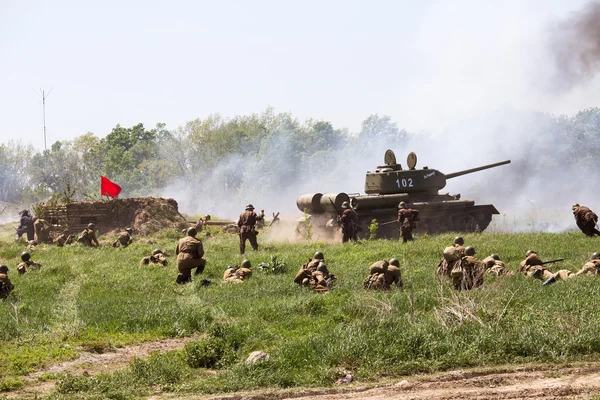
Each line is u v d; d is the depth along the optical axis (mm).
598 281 27266
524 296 24781
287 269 37031
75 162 196625
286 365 18469
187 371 18672
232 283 33469
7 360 19688
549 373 17219
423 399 15461
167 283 34531
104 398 16188
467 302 21828
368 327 20891
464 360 18328
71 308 27359
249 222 47031
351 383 17188
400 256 39406
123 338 22672
